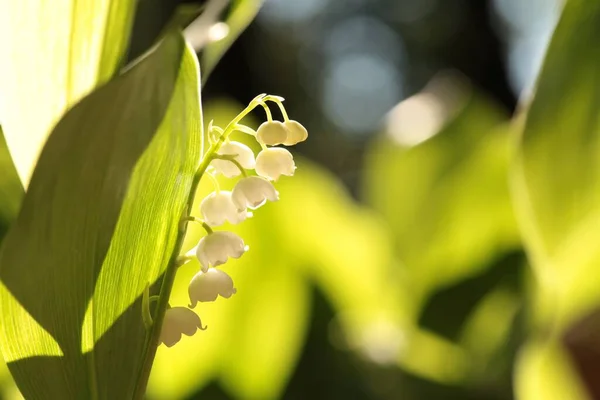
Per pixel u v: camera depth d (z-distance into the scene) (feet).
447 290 2.22
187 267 1.57
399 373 2.06
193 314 0.94
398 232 2.30
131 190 0.89
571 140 1.17
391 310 2.23
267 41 5.68
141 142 0.88
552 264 1.21
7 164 1.21
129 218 0.90
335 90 6.77
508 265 2.19
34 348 0.93
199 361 1.73
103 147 0.87
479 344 2.17
